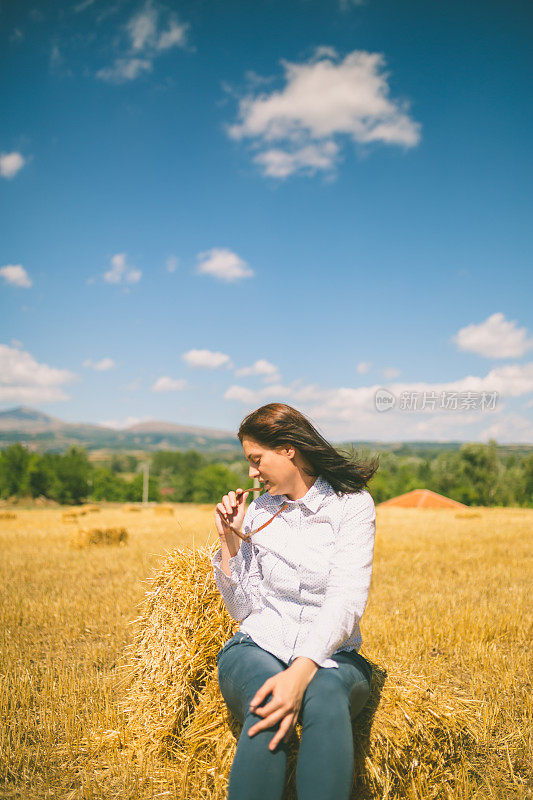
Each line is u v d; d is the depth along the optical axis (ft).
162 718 8.89
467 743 8.61
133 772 8.21
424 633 15.40
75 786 8.09
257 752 5.65
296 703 5.79
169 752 8.63
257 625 7.10
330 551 7.08
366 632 15.19
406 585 24.23
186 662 9.00
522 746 9.08
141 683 9.75
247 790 5.55
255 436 7.36
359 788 7.16
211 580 9.56
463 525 63.00
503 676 12.14
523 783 8.10
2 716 10.14
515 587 23.63
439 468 225.15
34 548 41.88
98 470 301.22
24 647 14.89
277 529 7.32
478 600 20.86
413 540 43.80
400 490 232.53
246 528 7.88
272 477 7.38
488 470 215.51
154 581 10.31
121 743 9.07
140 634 10.41
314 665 6.06
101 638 15.79
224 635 9.28
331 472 7.26
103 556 34.91
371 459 7.66
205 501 280.10
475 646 14.21
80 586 24.08
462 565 30.83
